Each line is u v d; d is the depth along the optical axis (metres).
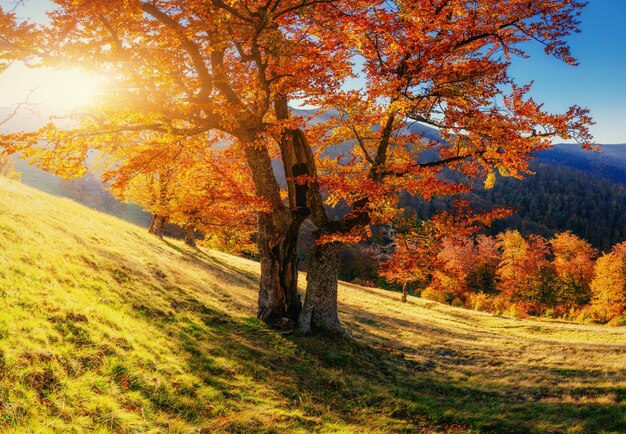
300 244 88.69
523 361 14.97
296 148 13.90
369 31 10.31
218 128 11.92
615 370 12.82
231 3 9.11
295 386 9.52
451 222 11.91
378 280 75.94
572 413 8.88
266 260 14.18
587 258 67.69
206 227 31.84
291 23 12.18
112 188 11.50
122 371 7.36
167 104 10.01
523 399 10.27
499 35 11.89
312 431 7.33
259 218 14.31
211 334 11.66
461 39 11.32
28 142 8.65
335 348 12.70
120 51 9.19
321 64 10.24
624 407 8.83
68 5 9.05
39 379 6.13
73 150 9.61
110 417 5.91
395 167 12.15
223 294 17.88
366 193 11.51
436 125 11.62
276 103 14.08
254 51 11.28
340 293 34.19
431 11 10.17
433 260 12.18
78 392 6.22
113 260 14.90
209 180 13.77
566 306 60.25
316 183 14.00
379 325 20.95
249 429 6.87
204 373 8.67
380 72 11.15
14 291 8.37
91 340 7.89
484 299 58.38
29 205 15.97
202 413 7.06
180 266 20.52
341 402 9.26
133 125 10.18
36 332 7.21
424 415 9.01
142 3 9.86
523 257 64.62
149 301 12.56
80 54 8.68
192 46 10.99
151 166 11.75
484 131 11.00
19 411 5.25
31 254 10.99
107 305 10.57
